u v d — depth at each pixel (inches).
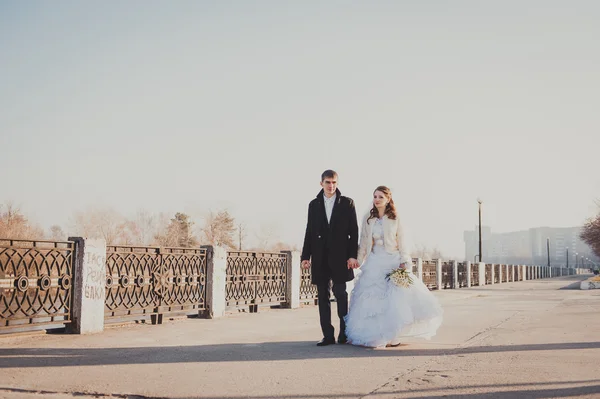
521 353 232.4
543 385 169.3
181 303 386.6
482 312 458.6
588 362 209.3
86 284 307.1
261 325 363.6
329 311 268.7
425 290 260.1
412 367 203.5
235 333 317.4
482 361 213.6
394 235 264.8
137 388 171.8
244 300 458.9
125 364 212.2
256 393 164.6
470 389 165.2
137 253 348.5
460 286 1173.1
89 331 308.3
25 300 276.7
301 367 205.3
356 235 270.7
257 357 228.5
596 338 281.1
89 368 203.9
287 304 523.2
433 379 180.5
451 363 210.7
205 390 168.7
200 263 409.1
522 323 362.3
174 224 2849.4
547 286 1234.0
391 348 252.4
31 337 289.4
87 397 163.0
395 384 174.4
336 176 272.4
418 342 271.7
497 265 1648.6
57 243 296.4
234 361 218.8
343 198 271.9
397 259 262.4
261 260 485.4
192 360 221.3
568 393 158.9
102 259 318.0
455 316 419.8
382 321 252.2
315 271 269.4
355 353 238.7
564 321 373.1
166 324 365.7
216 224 2903.5
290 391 166.6
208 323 375.2
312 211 274.7
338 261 267.3
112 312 329.4
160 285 367.6
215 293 415.2
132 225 2829.7
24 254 275.6
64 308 300.2
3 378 185.8
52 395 164.6
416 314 253.9
